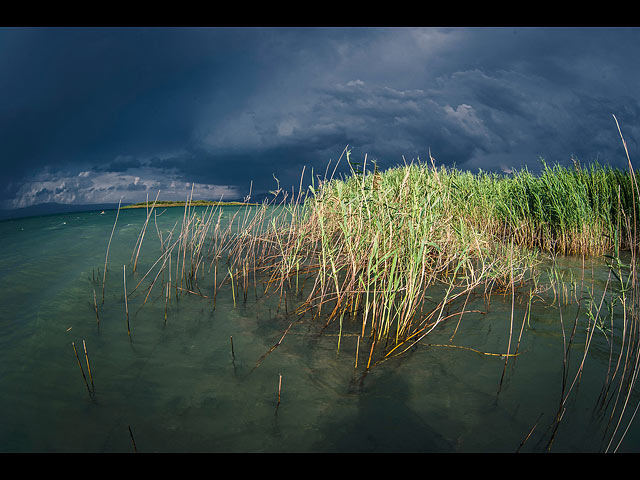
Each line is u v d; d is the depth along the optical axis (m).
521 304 4.50
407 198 4.58
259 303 4.71
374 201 4.23
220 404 2.69
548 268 6.05
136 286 5.31
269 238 7.50
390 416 2.56
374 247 3.69
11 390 2.79
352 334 3.82
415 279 3.72
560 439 2.30
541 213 7.44
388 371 3.11
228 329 3.95
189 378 3.02
